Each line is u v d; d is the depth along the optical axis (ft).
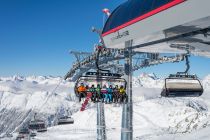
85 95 49.83
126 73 56.75
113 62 135.03
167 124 494.59
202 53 49.90
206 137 189.88
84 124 565.94
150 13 38.60
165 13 35.83
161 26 36.63
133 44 48.37
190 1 31.89
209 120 330.54
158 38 42.68
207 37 39.55
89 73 50.62
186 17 32.55
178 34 39.17
